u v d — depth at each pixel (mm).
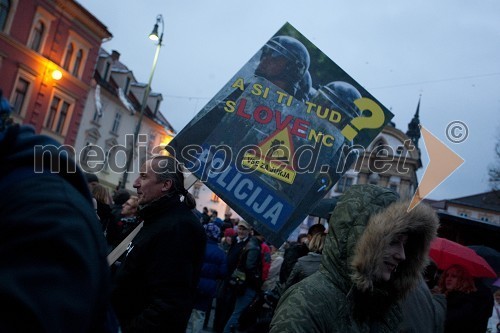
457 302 3801
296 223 2648
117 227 5184
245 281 6867
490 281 5934
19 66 24359
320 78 2789
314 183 2691
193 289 2719
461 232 8062
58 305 775
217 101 2715
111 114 34469
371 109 2777
